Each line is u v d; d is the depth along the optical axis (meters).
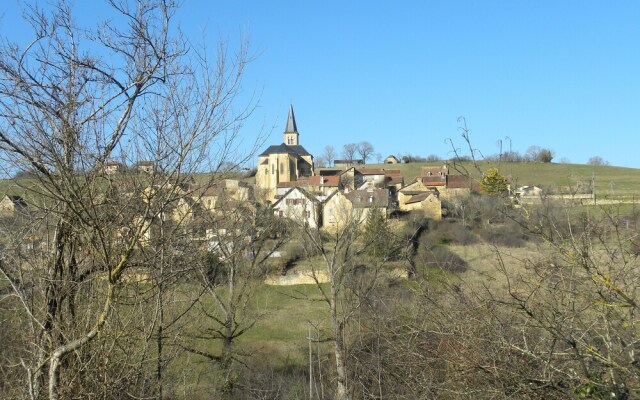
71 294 6.57
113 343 6.28
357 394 12.09
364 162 106.00
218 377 13.85
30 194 6.41
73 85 6.10
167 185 6.62
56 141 6.02
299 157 85.50
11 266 6.54
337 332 14.03
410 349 7.43
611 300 5.82
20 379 6.61
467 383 6.66
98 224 6.05
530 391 6.05
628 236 5.96
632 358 5.58
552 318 6.18
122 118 6.31
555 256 6.34
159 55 6.22
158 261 6.78
